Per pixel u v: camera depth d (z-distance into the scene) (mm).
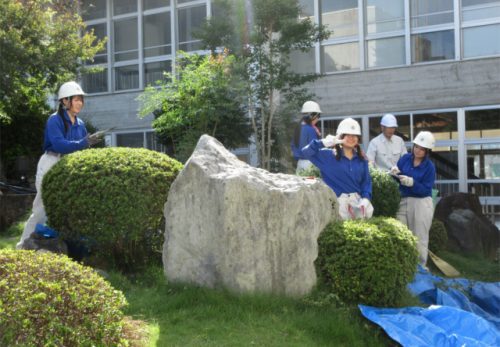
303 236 5270
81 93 6734
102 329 3459
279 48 13734
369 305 5152
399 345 4562
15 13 13586
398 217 7789
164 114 14367
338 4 17750
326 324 4660
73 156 6008
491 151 15898
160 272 5867
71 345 3314
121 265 6129
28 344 3131
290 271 5191
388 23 17203
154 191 5770
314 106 9094
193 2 20484
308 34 13828
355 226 5391
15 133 16578
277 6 13398
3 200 10398
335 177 6375
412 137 16828
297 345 4285
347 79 17578
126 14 21547
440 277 7133
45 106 16875
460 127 16266
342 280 5156
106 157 5891
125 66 21672
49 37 14742
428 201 7691
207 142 5543
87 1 21938
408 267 5270
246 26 13961
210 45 14344
